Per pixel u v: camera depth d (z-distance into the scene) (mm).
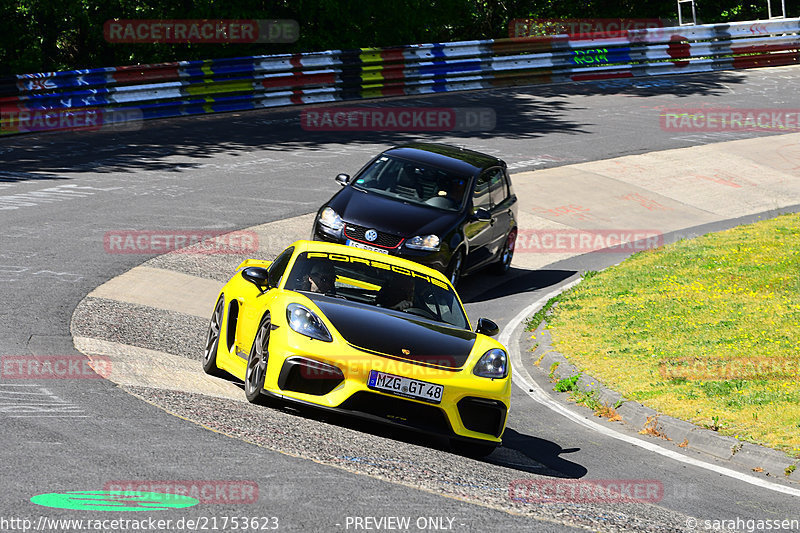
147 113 64125
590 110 78312
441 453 19000
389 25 93312
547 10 113375
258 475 14789
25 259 32250
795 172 64438
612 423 24938
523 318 35719
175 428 16922
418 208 36125
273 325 19922
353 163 55781
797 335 30891
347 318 20156
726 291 36688
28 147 53312
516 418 24328
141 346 24938
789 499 19266
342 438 18219
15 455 14438
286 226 42438
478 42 84312
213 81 67750
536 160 60938
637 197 56281
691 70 97250
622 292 37469
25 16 77625
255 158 55375
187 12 81250
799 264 39969
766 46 101375
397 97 79125
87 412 17344
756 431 22969
